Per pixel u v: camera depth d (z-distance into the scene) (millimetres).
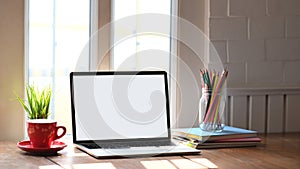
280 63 2766
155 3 2602
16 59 2369
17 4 2355
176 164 1956
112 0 2523
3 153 2092
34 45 2445
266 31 2736
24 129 2402
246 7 2699
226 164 1968
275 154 2166
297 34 2779
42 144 2100
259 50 2732
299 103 2775
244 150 2244
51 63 2477
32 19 2436
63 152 2143
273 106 2740
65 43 2494
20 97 2385
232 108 2686
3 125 2371
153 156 2094
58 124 2484
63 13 2486
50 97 2305
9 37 2354
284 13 2758
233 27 2686
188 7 2633
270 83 2760
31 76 2447
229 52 2688
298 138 2568
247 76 2723
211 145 2277
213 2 2648
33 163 1932
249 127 2717
